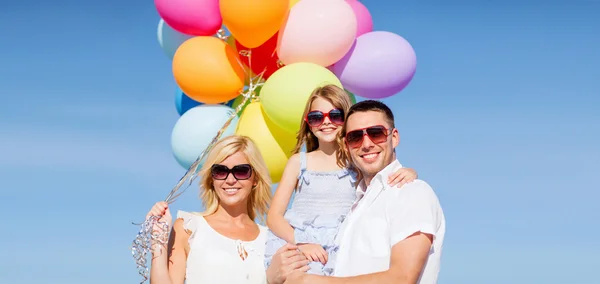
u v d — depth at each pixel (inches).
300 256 124.2
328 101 170.1
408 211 109.7
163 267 137.1
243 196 146.0
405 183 115.4
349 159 169.3
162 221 139.3
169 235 144.1
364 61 212.8
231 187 144.9
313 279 115.3
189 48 211.0
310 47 202.2
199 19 210.7
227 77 209.0
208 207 148.8
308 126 177.9
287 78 194.5
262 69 218.1
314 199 168.9
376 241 113.3
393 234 109.6
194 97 215.0
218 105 217.6
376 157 124.6
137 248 137.8
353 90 219.3
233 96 215.2
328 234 159.6
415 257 107.0
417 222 108.0
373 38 218.8
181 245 142.7
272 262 126.0
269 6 194.7
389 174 119.1
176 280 139.1
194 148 209.3
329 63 207.9
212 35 220.1
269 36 204.1
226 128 208.2
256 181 151.9
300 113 192.4
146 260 137.9
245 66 219.5
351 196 167.8
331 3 206.1
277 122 197.9
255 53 216.8
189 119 212.8
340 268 117.0
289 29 203.8
